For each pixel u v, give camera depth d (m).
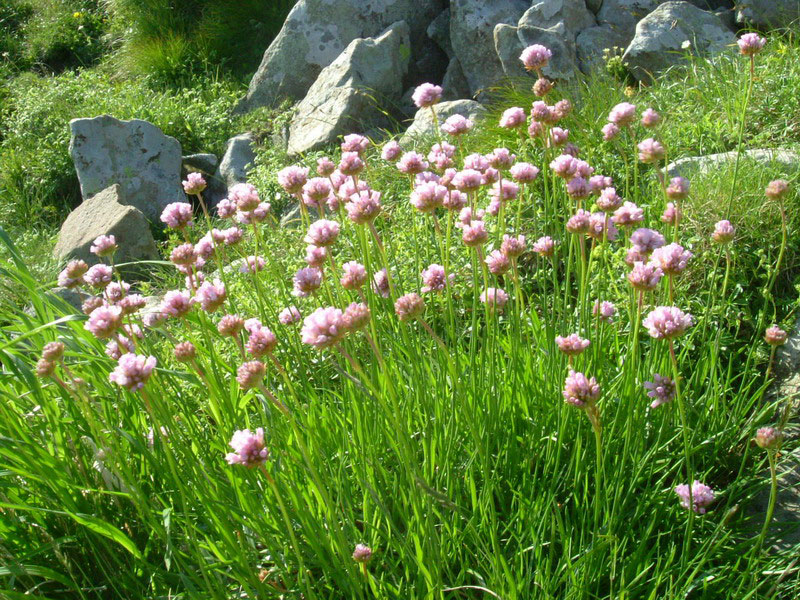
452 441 0.48
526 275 0.76
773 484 0.42
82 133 1.52
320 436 0.51
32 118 1.79
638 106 0.99
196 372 0.47
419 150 1.16
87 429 0.50
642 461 0.49
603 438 0.51
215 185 1.55
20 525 0.48
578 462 0.47
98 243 0.60
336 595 0.46
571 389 0.39
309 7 1.67
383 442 0.51
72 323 0.55
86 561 0.49
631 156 0.89
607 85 1.15
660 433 0.50
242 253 0.68
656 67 1.21
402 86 1.57
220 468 0.51
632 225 0.52
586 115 1.02
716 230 0.56
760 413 0.55
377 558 0.46
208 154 1.59
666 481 0.53
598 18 1.39
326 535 0.44
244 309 0.76
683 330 0.41
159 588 0.47
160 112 1.68
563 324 0.55
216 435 0.53
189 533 0.45
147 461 0.51
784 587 0.46
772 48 1.08
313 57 1.66
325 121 1.45
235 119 1.69
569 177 0.55
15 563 0.42
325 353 0.62
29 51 2.34
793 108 0.88
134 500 0.43
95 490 0.44
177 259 0.60
